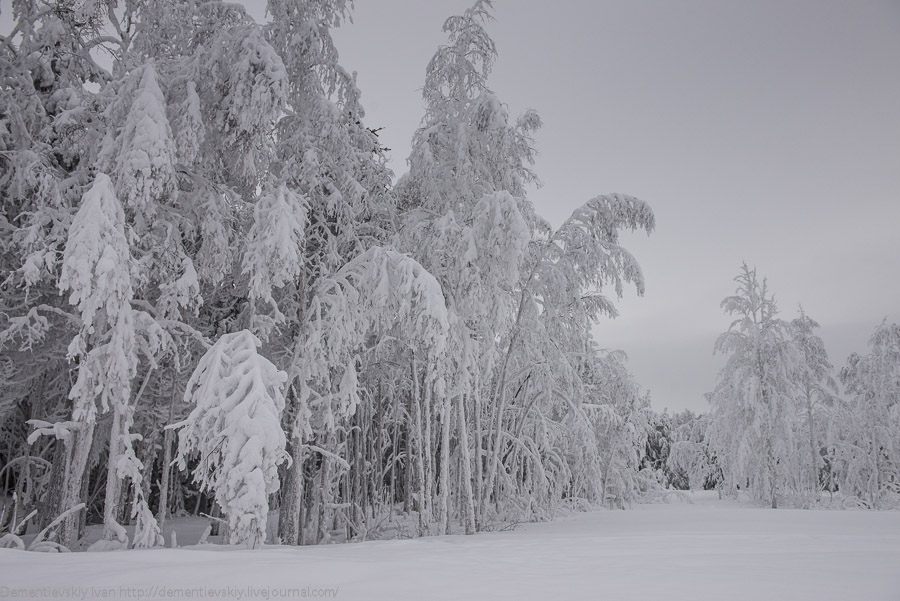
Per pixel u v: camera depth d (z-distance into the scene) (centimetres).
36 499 1777
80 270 917
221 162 1361
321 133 1392
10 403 1298
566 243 1573
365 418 2050
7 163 1166
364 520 1912
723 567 629
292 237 1162
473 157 1516
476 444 1596
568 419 2277
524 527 1562
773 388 2666
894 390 3048
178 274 1223
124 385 1011
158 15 1280
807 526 1299
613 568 621
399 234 1541
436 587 501
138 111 1037
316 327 1288
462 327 1386
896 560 687
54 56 1270
